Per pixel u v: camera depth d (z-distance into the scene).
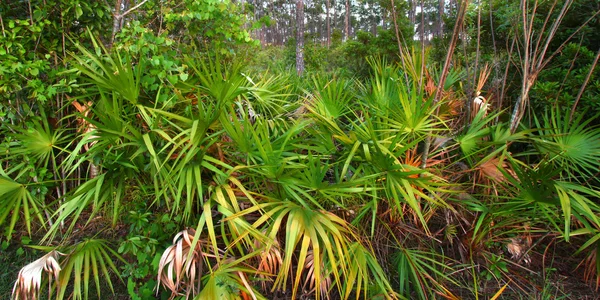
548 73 3.53
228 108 2.74
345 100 3.61
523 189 2.46
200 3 3.31
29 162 2.91
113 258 2.94
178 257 2.21
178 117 2.41
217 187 2.41
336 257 2.44
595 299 2.61
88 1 3.06
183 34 3.62
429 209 2.93
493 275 2.80
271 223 2.45
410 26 6.81
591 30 3.50
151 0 3.47
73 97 3.05
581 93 3.01
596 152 2.78
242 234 2.18
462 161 3.29
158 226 2.71
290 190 2.30
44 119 2.89
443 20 5.74
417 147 3.25
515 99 3.86
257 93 3.38
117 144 2.51
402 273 2.58
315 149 2.67
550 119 3.40
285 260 2.10
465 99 3.67
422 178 2.32
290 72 5.00
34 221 3.31
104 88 2.65
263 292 2.59
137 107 2.75
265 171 2.37
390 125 2.66
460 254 2.91
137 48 2.82
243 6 3.88
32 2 2.99
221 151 2.69
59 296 2.24
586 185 3.24
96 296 2.73
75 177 3.47
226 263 2.40
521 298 2.65
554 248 3.06
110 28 3.45
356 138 2.62
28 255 3.08
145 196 2.97
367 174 2.53
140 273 2.62
